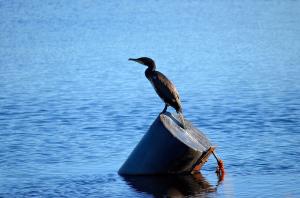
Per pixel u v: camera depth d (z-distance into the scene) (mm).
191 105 62438
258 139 48438
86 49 107375
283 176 38688
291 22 138375
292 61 91125
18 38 121625
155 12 161000
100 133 51312
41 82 77312
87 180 38469
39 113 59719
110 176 38969
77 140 49031
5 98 67125
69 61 95062
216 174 39156
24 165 42312
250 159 42656
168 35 123375
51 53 103188
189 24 139375
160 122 37469
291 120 54906
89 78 79938
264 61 91875
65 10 165625
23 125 54719
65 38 120938
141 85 74188
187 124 39500
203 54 100062
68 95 68750
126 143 47906
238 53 100375
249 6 170750
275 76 78938
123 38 120062
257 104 62094
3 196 36062
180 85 74438
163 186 36750
